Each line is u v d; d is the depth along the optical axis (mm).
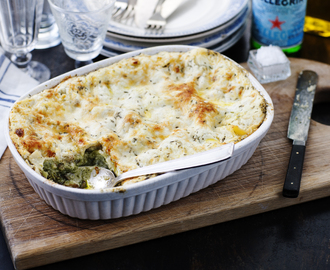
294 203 920
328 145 969
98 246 865
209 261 864
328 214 914
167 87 941
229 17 1088
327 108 1074
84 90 930
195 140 885
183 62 968
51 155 865
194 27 1080
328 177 925
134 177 848
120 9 1135
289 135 963
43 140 869
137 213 879
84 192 816
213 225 902
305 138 954
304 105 1011
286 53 1139
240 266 859
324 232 893
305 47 1166
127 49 1076
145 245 881
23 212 883
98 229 867
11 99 1017
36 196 902
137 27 1110
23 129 869
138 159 864
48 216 880
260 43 1133
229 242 882
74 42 1030
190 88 937
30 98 910
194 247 878
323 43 1179
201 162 841
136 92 934
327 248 875
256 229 896
